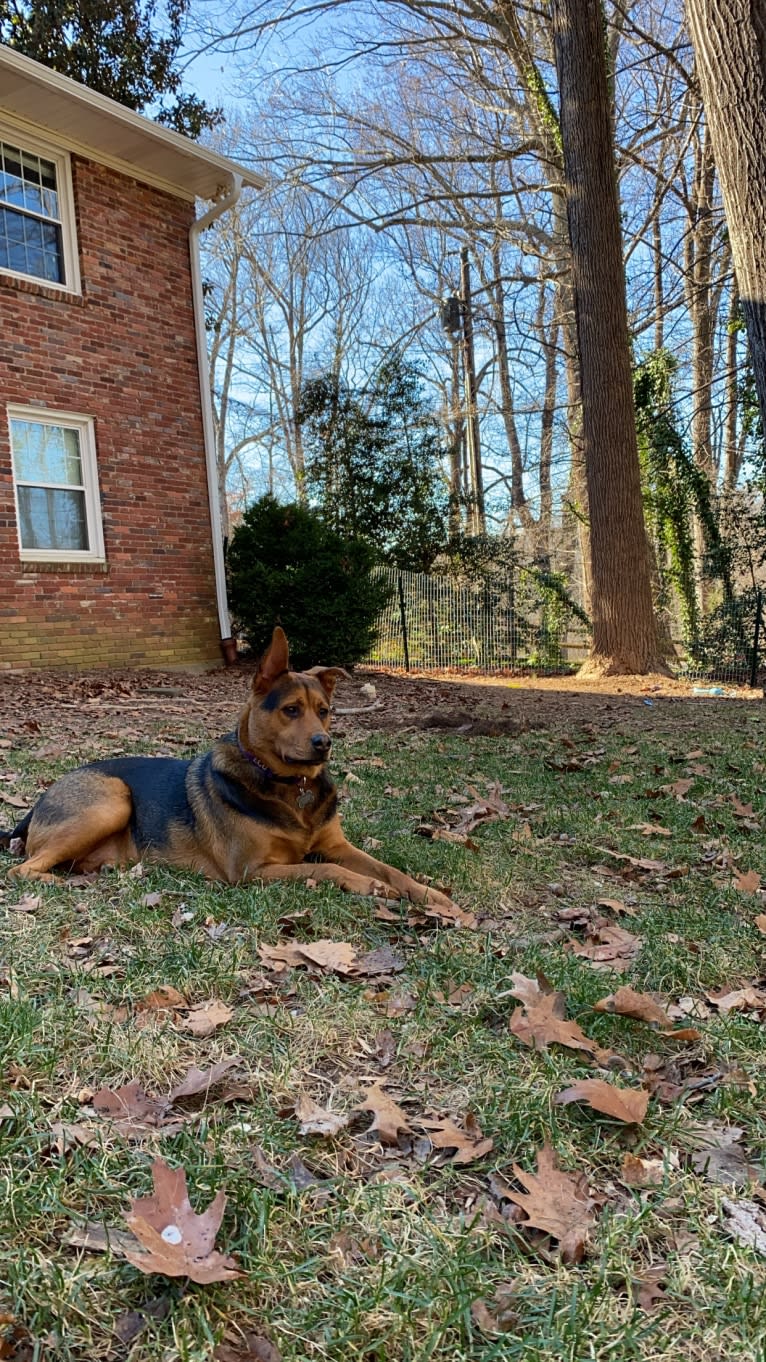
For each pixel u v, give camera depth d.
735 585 17.02
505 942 2.97
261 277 34.84
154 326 12.12
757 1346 1.33
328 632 12.84
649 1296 1.43
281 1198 1.63
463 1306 1.36
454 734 7.85
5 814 4.46
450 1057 2.17
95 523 11.43
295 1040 2.22
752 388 16.64
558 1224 1.57
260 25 16.59
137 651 11.98
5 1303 1.35
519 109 19.61
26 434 10.66
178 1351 1.29
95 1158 1.71
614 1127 1.91
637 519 13.66
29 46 15.59
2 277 10.20
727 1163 1.80
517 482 30.23
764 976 2.74
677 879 3.72
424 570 19.77
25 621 10.55
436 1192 1.68
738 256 5.33
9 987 2.44
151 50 17.25
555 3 12.82
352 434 20.16
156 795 3.85
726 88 5.08
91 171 11.24
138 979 2.52
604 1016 2.40
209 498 13.01
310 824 3.56
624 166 18.91
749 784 5.57
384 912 3.12
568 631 17.94
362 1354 1.30
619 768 6.13
